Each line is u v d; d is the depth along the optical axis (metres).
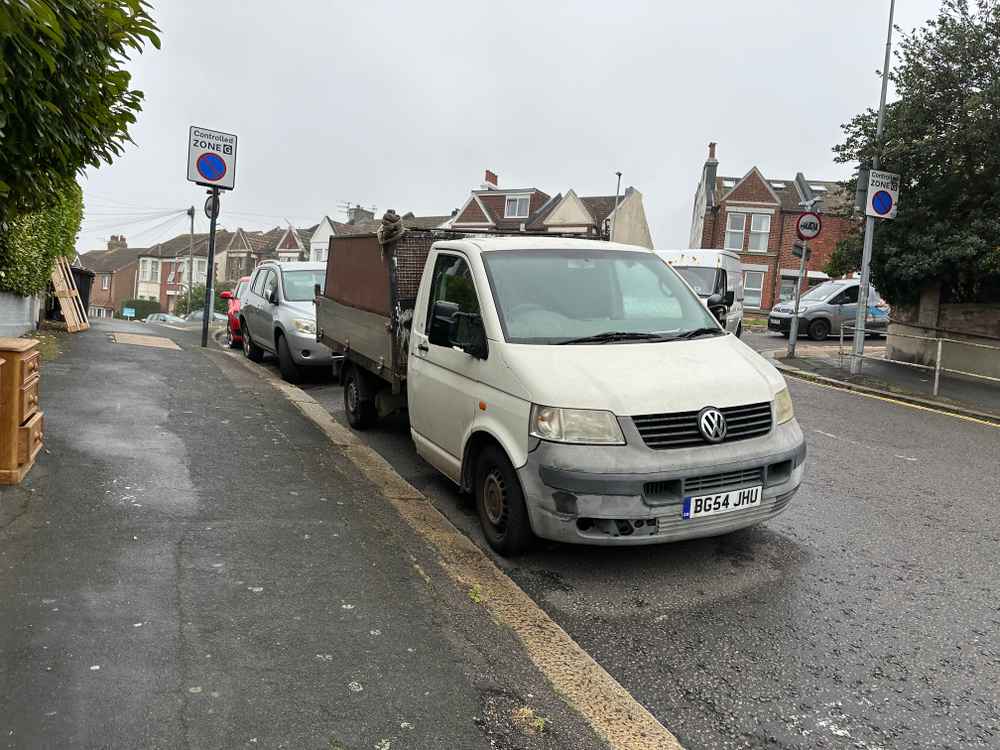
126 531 4.36
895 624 3.99
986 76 12.91
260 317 11.83
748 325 31.28
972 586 4.50
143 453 5.85
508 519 4.52
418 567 4.29
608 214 50.12
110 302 74.06
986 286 14.42
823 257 39.59
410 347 5.98
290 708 2.89
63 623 3.31
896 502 6.10
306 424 7.63
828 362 15.77
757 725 3.10
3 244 9.63
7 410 4.84
